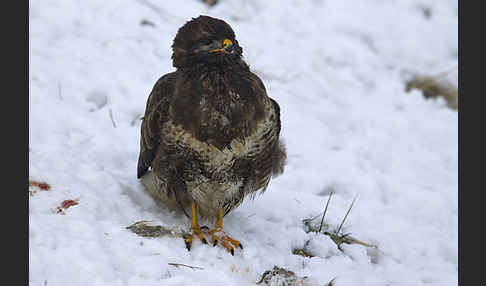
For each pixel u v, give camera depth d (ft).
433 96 56.08
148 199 33.65
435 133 50.88
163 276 26.91
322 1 62.54
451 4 66.03
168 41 52.31
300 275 29.76
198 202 31.58
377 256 35.40
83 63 46.98
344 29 60.18
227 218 34.68
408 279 33.37
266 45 55.21
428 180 45.09
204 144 29.35
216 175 30.32
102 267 26.25
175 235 30.07
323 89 52.44
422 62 59.26
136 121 42.83
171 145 29.84
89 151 37.29
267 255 30.73
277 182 40.93
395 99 54.34
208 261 29.12
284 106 48.60
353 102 52.31
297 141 45.39
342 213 38.68
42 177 31.58
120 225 30.09
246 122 29.32
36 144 35.94
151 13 54.85
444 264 36.27
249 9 59.41
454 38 62.28
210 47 29.32
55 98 42.63
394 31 61.62
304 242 33.91
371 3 64.08
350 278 29.35
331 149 45.83
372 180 42.96
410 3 65.16
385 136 48.80
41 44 47.78
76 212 29.63
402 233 38.29
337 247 34.04
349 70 55.77
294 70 53.36
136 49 50.14
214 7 58.39
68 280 25.58
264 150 30.55
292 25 59.16
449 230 40.42
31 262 25.82
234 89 29.07
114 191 33.12
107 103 43.98
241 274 28.81
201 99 28.89
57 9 52.06
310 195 39.91
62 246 26.94
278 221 36.19
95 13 52.95
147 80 47.11
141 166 32.96
